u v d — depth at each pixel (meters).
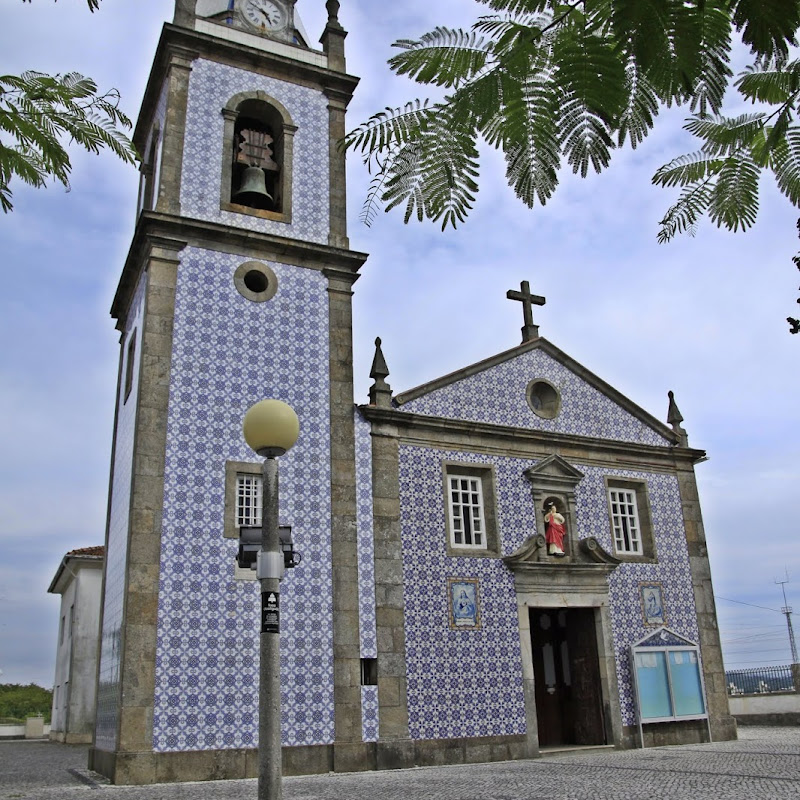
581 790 11.70
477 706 17.73
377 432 18.72
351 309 19.03
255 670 15.48
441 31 2.61
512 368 21.31
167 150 18.31
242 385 17.31
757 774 12.90
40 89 3.66
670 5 2.32
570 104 2.50
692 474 23.16
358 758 15.95
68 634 32.00
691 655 20.98
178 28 19.03
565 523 20.62
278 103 19.98
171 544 15.60
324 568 16.84
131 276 19.42
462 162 2.66
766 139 3.23
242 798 11.66
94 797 12.01
